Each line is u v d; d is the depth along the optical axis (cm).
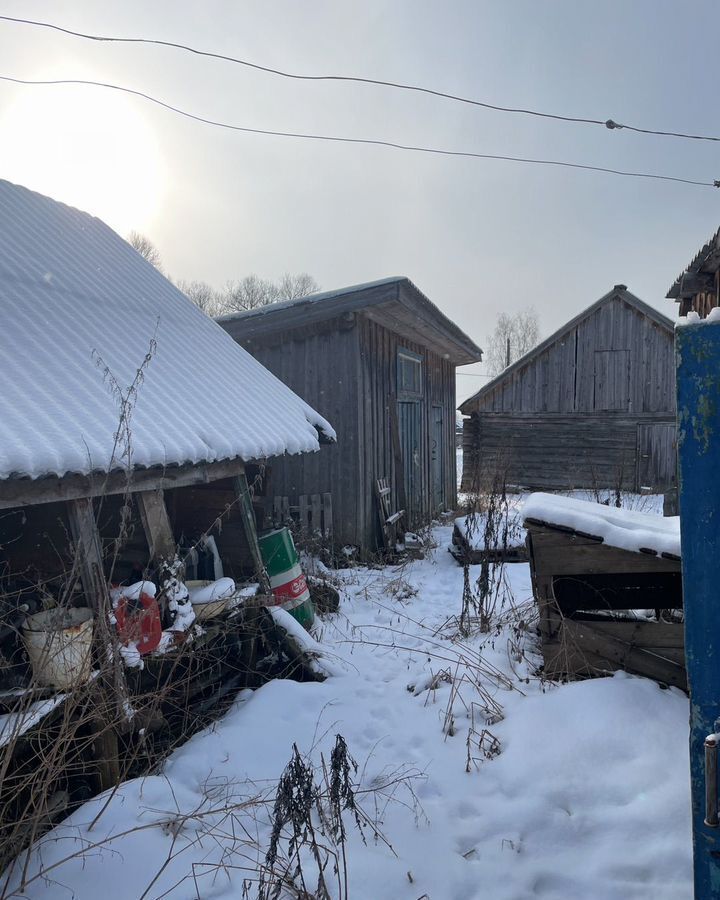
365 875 269
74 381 386
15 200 586
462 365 1638
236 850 288
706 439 166
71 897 256
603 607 475
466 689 444
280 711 426
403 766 359
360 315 959
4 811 270
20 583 422
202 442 416
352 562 908
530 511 438
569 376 1850
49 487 318
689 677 171
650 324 1784
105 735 333
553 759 334
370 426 998
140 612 360
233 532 599
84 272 551
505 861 279
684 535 170
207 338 618
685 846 269
